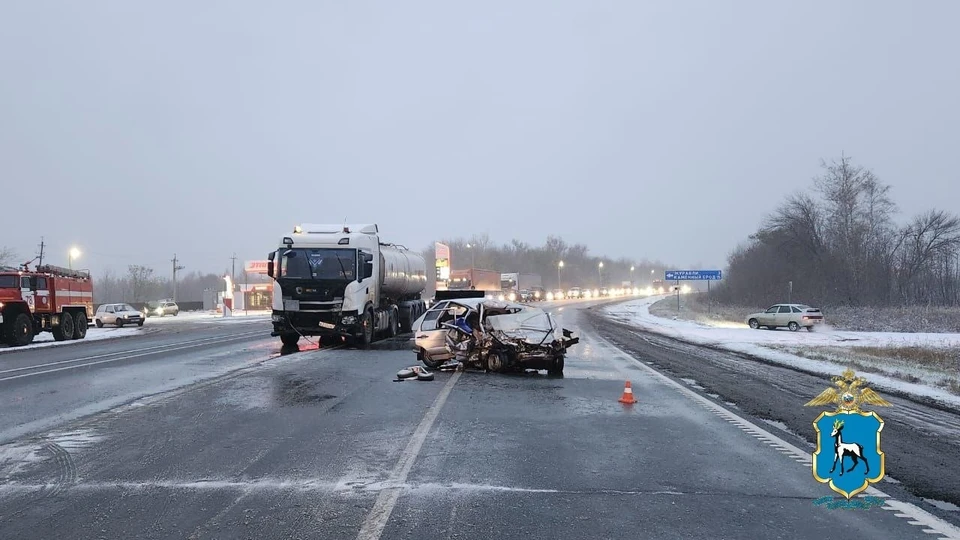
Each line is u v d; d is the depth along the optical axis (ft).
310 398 36.55
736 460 23.62
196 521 17.08
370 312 72.43
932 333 111.75
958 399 38.24
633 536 16.15
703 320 147.13
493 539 15.88
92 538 15.94
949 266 172.45
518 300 249.14
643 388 41.57
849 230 178.09
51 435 27.40
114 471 21.84
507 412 32.63
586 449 25.11
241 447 25.17
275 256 69.26
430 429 28.45
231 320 168.04
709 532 16.44
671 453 24.59
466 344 50.47
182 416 31.40
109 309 138.92
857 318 134.82
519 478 21.08
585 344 77.61
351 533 16.21
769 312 121.29
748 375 49.34
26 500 18.85
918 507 18.58
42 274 87.86
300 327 68.18
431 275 437.17
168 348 73.97
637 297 380.37
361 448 25.00
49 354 68.49
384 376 46.16
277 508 18.08
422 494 19.35
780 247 192.75
